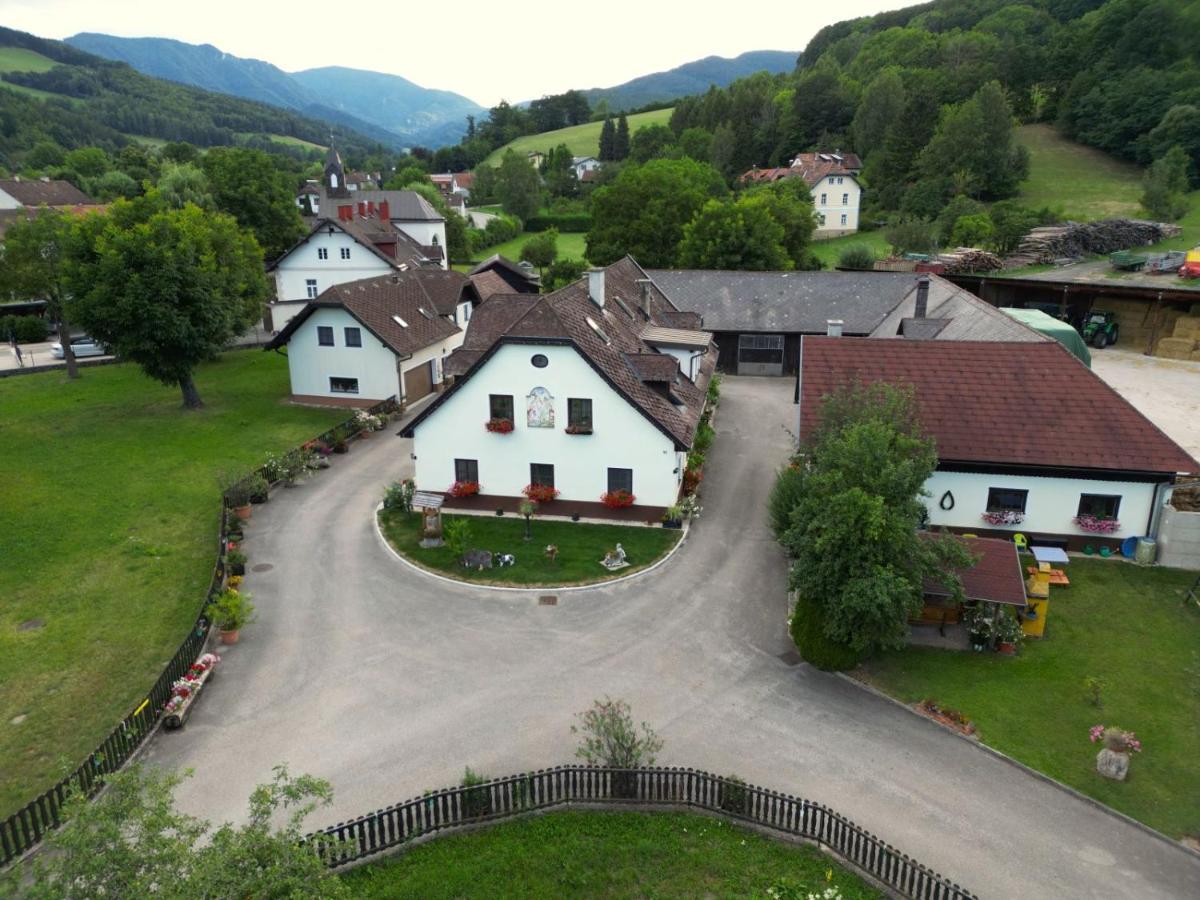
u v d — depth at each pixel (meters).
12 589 25.59
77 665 21.73
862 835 15.45
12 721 19.42
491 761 18.55
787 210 77.88
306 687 21.25
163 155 139.75
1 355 58.84
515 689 21.27
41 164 145.38
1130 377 46.75
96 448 38.59
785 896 14.88
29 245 48.38
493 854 15.88
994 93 102.19
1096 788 17.95
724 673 22.12
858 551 20.88
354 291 45.38
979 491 28.66
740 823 16.94
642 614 25.03
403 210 95.88
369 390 45.59
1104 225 78.12
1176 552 27.48
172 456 37.75
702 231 65.94
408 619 24.66
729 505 33.19
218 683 21.36
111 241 40.28
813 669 22.39
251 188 74.06
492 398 30.33
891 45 157.88
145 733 18.89
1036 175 107.25
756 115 154.00
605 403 29.44
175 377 43.28
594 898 14.84
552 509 31.42
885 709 20.70
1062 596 25.81
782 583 26.97
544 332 28.94
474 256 115.81
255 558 28.45
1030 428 28.59
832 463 22.83
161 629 23.58
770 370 54.81
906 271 64.81
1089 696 21.03
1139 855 16.19
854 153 132.88
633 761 17.50
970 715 20.38
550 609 25.25
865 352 32.00
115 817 11.21
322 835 12.80
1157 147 99.25
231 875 10.77
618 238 75.06
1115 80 112.00
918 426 24.31
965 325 40.75
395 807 15.79
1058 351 30.83
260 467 35.09
